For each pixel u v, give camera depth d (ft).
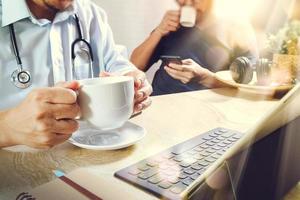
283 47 3.17
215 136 1.78
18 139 1.49
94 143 1.64
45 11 2.83
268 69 2.96
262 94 2.85
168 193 1.12
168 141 1.73
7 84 2.58
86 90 1.41
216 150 1.55
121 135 1.75
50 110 1.40
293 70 2.96
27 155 1.55
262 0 5.32
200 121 2.11
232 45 5.25
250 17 5.37
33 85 2.71
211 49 5.25
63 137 1.48
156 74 5.33
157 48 5.45
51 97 1.40
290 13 5.40
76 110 1.43
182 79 4.34
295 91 1.11
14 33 2.61
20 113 1.44
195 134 1.85
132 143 1.62
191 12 5.10
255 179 1.00
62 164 1.45
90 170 1.36
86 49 3.17
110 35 3.62
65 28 3.02
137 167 1.36
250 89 2.99
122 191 1.16
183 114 2.28
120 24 5.55
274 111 1.02
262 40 5.33
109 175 1.31
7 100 2.56
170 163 1.40
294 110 1.12
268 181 1.05
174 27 5.27
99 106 1.43
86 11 3.36
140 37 5.82
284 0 5.35
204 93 3.02
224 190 0.93
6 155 1.55
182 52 5.30
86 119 1.49
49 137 1.43
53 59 2.84
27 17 2.65
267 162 1.04
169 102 2.63
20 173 1.35
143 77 2.42
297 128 1.16
